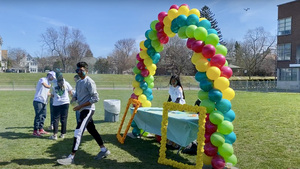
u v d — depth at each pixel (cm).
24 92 2378
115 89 3028
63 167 428
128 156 491
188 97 2011
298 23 3531
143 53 625
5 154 494
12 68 8644
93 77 4888
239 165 446
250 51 6278
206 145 424
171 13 504
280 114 1037
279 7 3794
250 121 875
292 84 3584
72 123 833
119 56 7950
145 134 658
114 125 802
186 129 451
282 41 3744
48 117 945
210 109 420
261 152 523
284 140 618
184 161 470
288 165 446
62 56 7012
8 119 895
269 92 2827
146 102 650
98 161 461
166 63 5222
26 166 430
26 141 594
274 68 6875
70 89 643
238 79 5069
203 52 421
